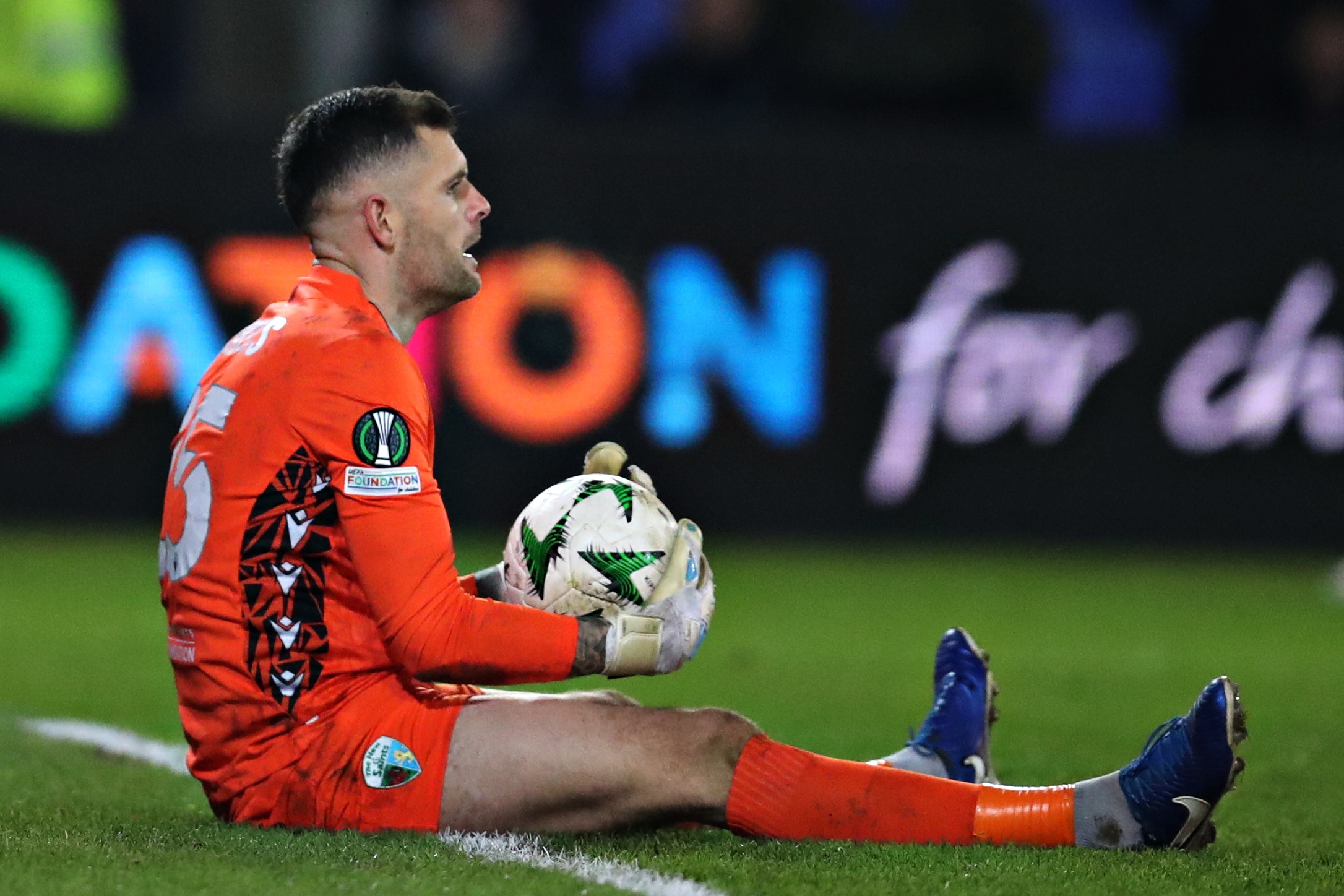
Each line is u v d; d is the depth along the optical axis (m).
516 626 10.38
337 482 10.41
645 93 43.00
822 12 44.34
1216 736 10.50
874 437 38.41
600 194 37.91
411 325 11.41
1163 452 38.66
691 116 42.91
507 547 11.11
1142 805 10.71
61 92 42.78
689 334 38.16
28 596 28.78
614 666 10.52
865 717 19.20
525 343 37.84
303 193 11.12
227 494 10.55
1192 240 38.50
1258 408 38.59
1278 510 38.72
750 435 38.28
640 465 38.12
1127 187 38.44
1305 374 38.62
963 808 10.92
